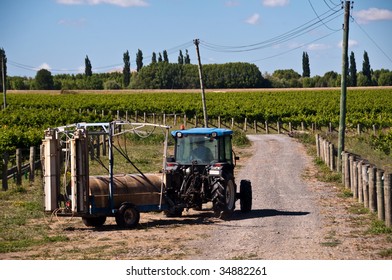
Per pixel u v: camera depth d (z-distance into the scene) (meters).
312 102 135.50
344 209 32.31
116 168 48.72
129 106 128.50
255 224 28.36
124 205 27.84
